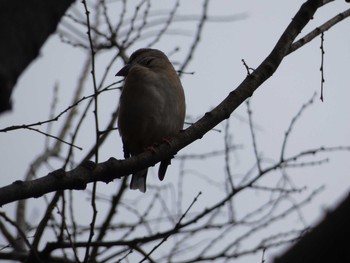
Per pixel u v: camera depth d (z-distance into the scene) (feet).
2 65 12.78
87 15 22.77
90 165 20.45
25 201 37.27
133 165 22.06
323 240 11.10
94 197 25.36
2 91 12.85
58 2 14.14
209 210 34.14
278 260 11.55
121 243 32.37
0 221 35.32
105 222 34.96
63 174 19.60
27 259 30.35
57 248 30.04
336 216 11.05
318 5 23.82
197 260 33.83
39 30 13.66
